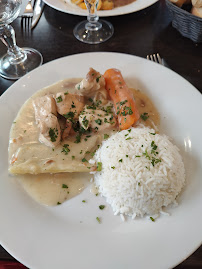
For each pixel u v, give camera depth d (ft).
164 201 0.62
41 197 0.67
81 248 0.56
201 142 0.72
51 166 0.70
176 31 1.05
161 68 0.87
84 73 0.90
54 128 0.76
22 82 0.86
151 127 0.79
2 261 0.65
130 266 0.53
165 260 0.53
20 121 0.80
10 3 0.89
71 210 0.65
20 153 0.73
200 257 0.56
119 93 0.81
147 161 0.65
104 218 0.63
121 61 0.90
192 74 0.91
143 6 1.05
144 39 1.04
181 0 0.94
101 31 1.06
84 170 0.70
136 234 0.59
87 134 0.80
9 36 0.94
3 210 0.63
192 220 0.59
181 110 0.79
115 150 0.69
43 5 1.17
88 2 0.95
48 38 1.06
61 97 0.81
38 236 0.58
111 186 0.65
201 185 0.64
